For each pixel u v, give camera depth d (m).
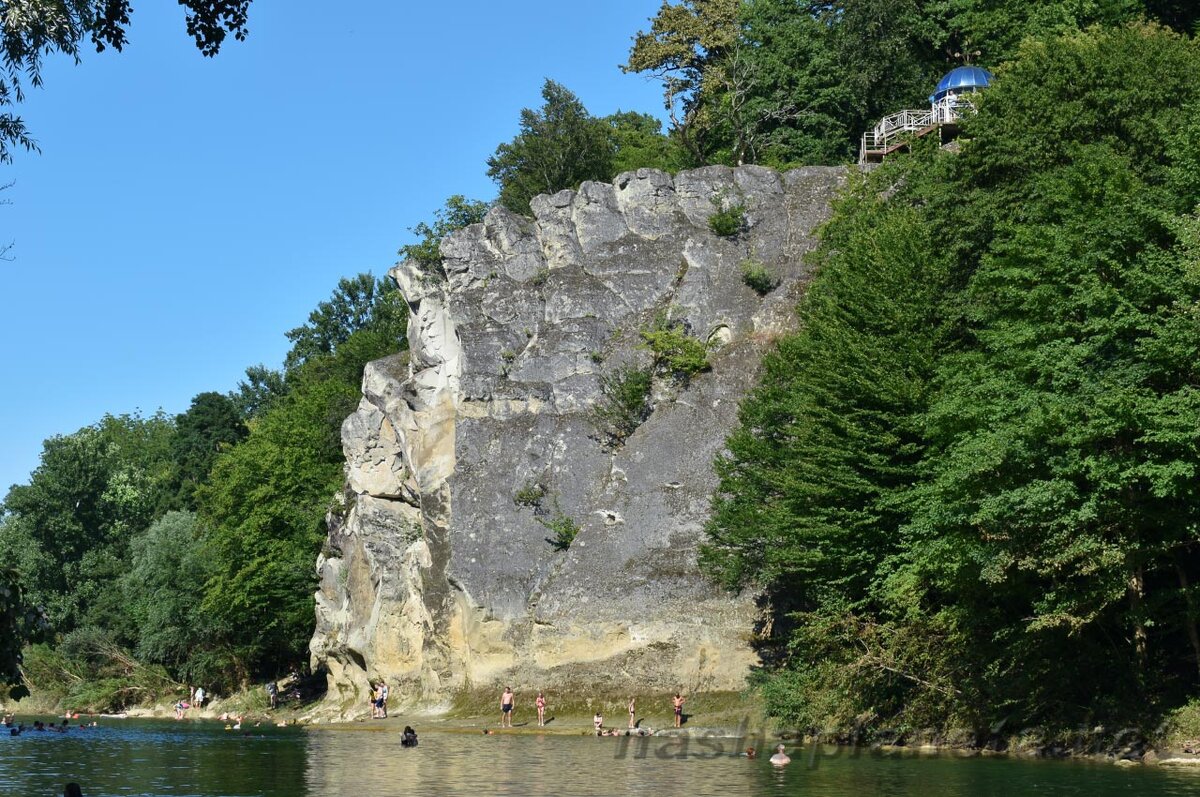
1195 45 51.25
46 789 34.69
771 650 54.88
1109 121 46.09
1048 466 34.34
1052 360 34.97
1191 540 34.19
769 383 53.06
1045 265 37.03
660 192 73.25
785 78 83.00
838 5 82.12
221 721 77.25
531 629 60.72
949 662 40.41
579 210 73.56
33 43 23.28
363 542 71.75
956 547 36.53
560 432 65.88
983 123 49.19
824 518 43.94
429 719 62.66
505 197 87.44
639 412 65.44
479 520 64.56
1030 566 33.84
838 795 28.91
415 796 31.03
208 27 22.70
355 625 72.06
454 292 72.19
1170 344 32.28
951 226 48.53
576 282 70.88
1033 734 38.59
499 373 68.62
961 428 39.28
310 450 84.38
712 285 68.94
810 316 51.72
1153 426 32.09
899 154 64.06
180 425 120.12
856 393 43.78
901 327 44.00
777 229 70.88
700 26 83.38
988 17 74.25
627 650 57.91
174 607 86.25
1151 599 35.00
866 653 41.53
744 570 52.12
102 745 52.91
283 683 86.50
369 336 100.44
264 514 80.94
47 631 20.41
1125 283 35.28
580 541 61.06
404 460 71.06
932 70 80.62
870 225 54.72
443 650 64.69
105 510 110.81
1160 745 34.78
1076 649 38.12
